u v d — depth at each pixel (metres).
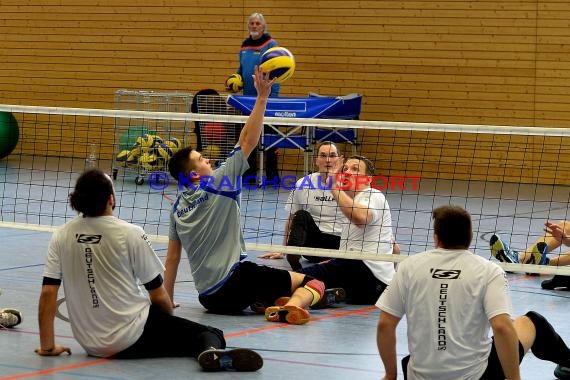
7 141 21.53
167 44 22.27
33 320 7.50
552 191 17.70
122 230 6.20
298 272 8.46
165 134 20.80
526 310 8.50
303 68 21.30
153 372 6.02
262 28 18.52
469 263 5.13
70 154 23.16
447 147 20.16
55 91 23.36
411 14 20.36
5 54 23.77
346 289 8.60
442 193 17.89
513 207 16.12
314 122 8.90
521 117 19.78
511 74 19.77
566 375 6.10
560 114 19.48
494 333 4.96
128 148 19.14
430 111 20.42
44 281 6.25
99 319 6.22
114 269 6.18
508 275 10.25
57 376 5.86
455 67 20.14
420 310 5.12
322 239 10.08
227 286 7.84
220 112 18.48
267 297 7.98
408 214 14.90
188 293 8.94
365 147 20.70
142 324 6.26
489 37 19.84
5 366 6.08
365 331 7.46
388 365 5.31
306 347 6.88
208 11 21.84
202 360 6.02
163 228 12.73
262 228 13.15
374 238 8.67
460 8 19.97
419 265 5.18
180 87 22.25
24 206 14.47
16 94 23.77
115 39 22.66
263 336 7.20
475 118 20.11
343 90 21.02
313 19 21.11
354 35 20.81
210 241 7.82
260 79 7.61
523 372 6.38
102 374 5.93
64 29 23.09
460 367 5.08
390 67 20.62
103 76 22.86
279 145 17.59
